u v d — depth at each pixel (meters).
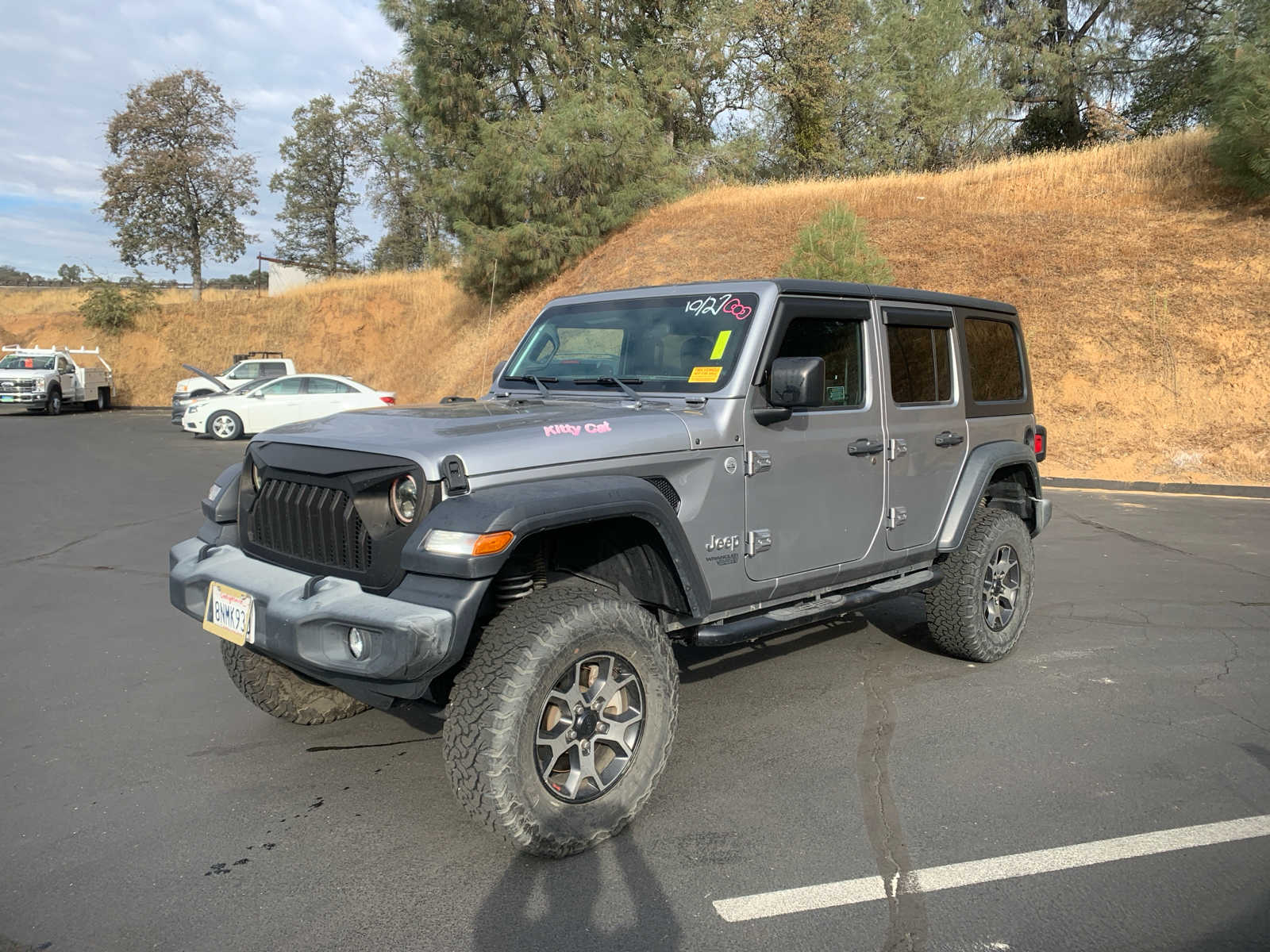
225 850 3.15
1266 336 14.77
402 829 3.31
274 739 4.17
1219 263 16.30
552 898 2.83
